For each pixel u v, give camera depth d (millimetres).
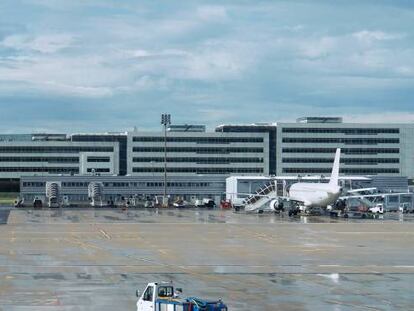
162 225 143875
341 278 75125
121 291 65938
